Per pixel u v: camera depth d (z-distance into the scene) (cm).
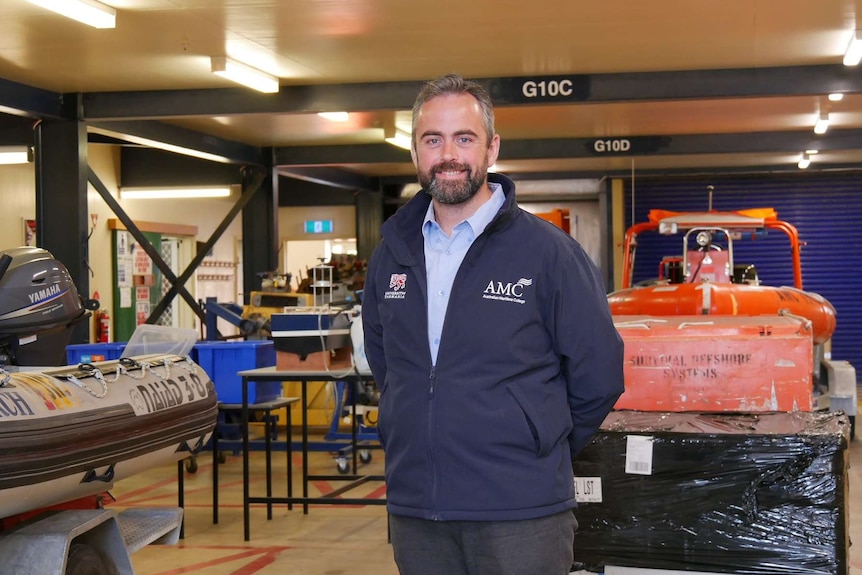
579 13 750
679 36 820
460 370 242
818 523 355
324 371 578
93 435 342
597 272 258
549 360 248
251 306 1032
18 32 771
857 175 1656
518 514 237
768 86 927
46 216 990
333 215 1822
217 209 1728
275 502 586
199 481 774
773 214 1041
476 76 949
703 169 1653
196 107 973
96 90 976
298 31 780
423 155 245
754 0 725
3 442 304
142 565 527
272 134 1280
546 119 1234
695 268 980
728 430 364
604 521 369
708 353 389
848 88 916
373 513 659
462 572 247
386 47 836
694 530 363
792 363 384
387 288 258
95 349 779
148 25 757
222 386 722
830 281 1661
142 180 1440
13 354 407
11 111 937
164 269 1169
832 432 358
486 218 251
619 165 1644
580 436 261
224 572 512
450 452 240
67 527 328
